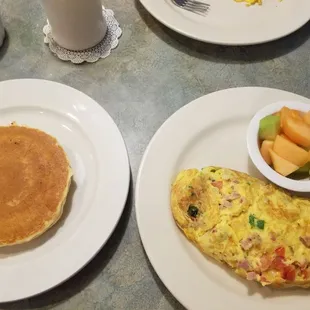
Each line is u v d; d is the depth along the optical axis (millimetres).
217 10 466
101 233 343
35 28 478
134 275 354
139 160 402
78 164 381
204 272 334
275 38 437
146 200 357
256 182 351
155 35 473
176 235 344
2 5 490
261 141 370
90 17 424
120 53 463
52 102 404
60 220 355
